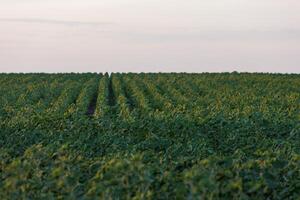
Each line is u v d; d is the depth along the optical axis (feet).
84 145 64.80
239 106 117.39
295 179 43.60
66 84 199.41
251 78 230.27
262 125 76.18
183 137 71.72
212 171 39.19
